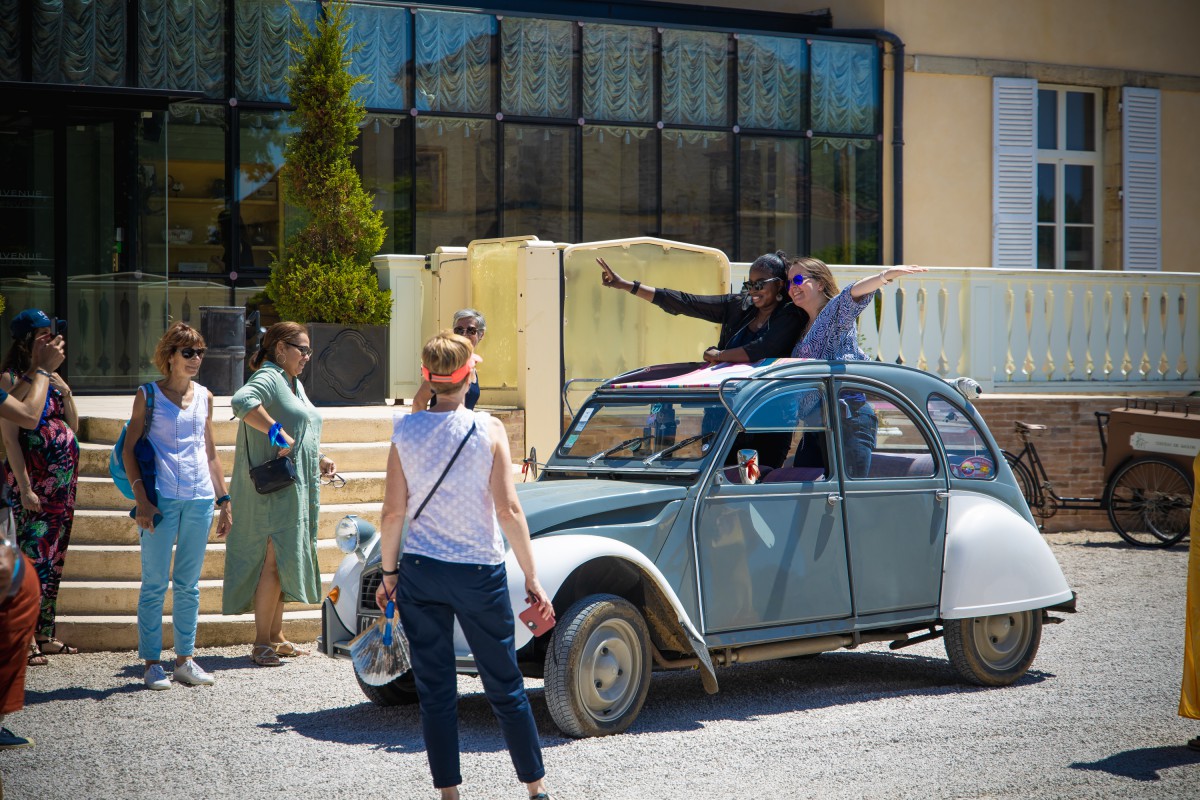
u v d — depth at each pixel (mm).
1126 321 15336
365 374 13477
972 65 18844
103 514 9305
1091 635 9336
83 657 8414
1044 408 14469
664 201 17219
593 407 7637
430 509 5145
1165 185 20203
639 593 6895
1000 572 7652
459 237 16219
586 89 16812
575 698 6289
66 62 14375
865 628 7273
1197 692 6215
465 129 16203
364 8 15688
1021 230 19219
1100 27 19641
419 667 5168
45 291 13938
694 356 12539
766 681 8016
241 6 15109
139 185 14086
